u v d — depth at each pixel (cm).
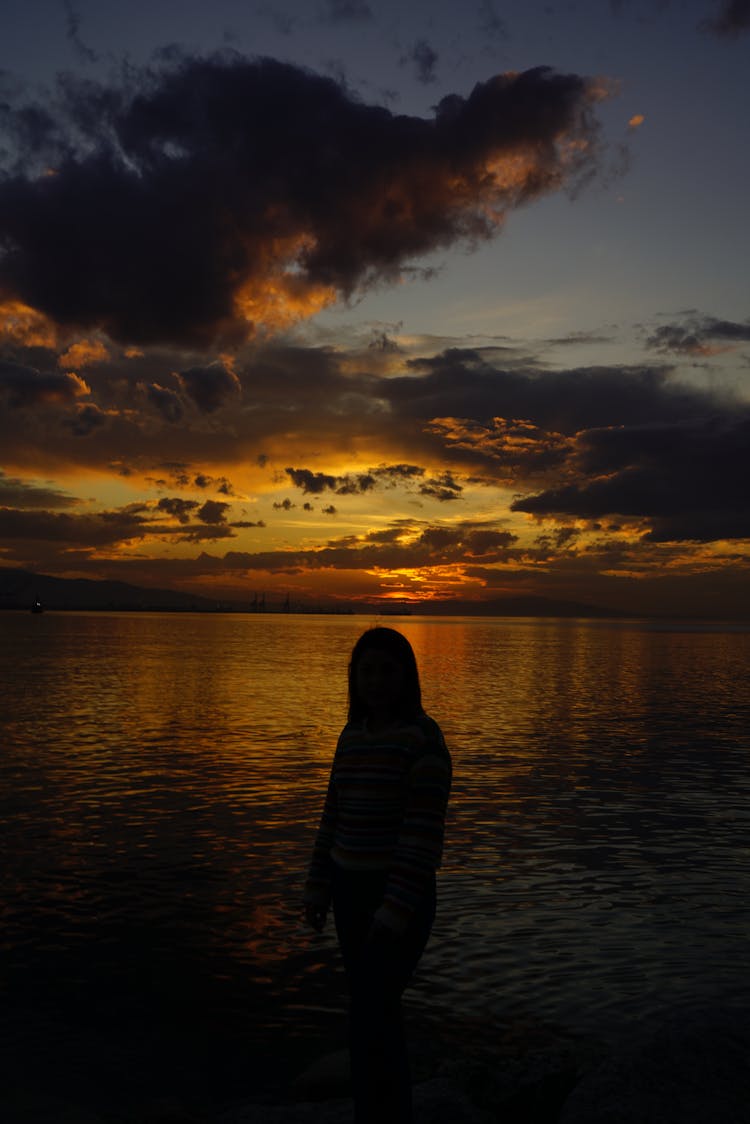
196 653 7550
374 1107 385
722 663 7081
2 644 9038
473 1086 570
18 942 928
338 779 423
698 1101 456
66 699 3591
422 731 406
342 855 407
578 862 1270
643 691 4338
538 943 943
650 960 897
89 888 1117
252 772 1967
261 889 1118
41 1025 742
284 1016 768
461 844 1374
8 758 2138
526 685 4712
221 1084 655
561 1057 611
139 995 804
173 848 1315
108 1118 596
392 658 419
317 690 4072
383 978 382
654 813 1602
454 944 938
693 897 1108
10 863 1226
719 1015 551
